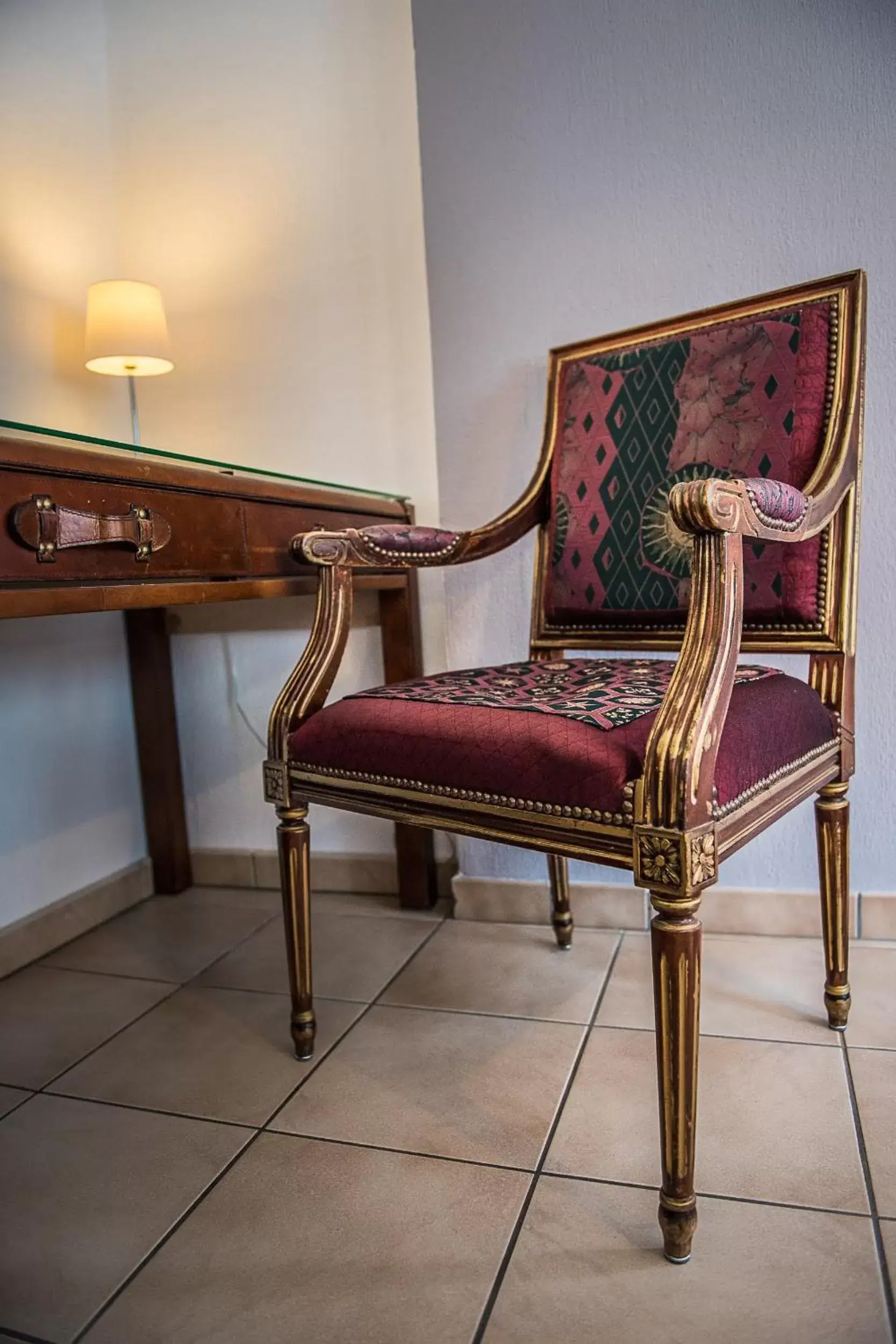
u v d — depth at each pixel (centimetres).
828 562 115
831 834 117
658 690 100
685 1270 81
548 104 148
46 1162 101
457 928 163
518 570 159
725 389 122
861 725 144
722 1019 125
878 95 133
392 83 167
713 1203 90
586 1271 82
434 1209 91
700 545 85
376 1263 84
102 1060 123
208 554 112
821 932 150
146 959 157
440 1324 77
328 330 176
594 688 102
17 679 160
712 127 141
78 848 173
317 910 174
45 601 90
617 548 130
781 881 152
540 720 91
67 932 166
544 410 153
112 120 185
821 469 112
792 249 140
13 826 158
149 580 105
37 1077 119
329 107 172
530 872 164
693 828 78
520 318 154
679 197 144
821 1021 123
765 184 140
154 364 177
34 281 170
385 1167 98
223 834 193
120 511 99
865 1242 84
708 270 144
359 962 150
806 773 103
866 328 122
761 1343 73
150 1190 96
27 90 168
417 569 171
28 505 87
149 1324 78
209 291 183
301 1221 90
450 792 94
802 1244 84
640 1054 118
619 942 154
